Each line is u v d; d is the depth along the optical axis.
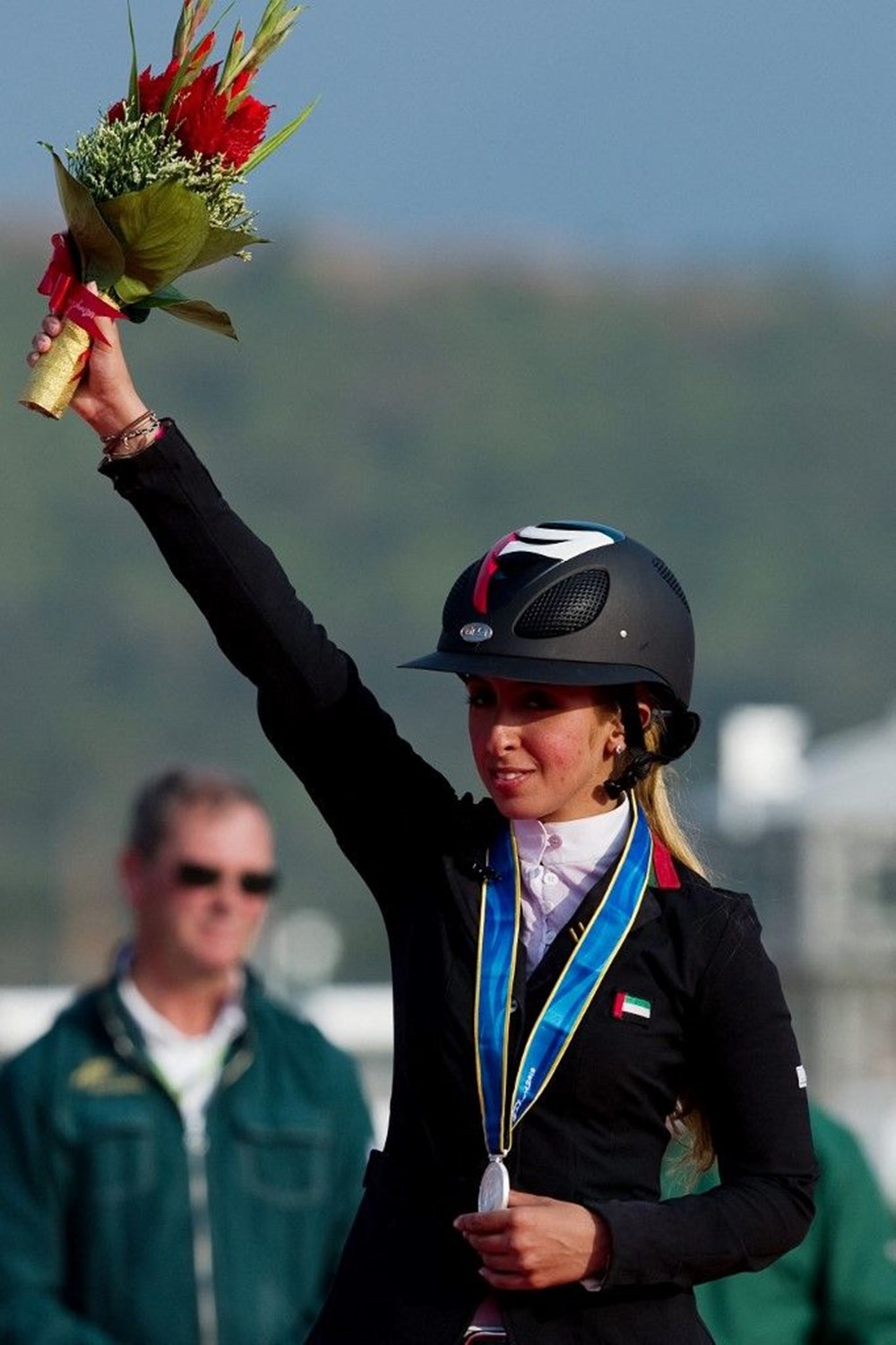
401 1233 13.98
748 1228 13.62
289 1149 22.48
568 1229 13.23
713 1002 13.92
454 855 14.59
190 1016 22.56
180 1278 21.97
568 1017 13.86
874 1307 20.59
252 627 14.59
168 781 23.05
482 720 14.28
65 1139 22.03
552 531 14.59
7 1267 21.81
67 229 14.32
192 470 14.47
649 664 14.30
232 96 14.42
